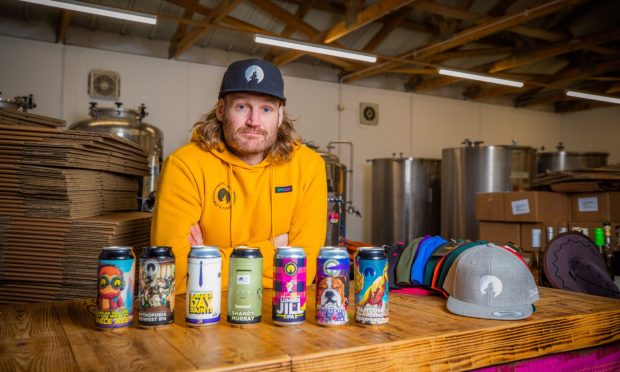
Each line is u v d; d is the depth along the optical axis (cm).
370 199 842
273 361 82
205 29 594
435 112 910
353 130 833
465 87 942
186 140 709
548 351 112
